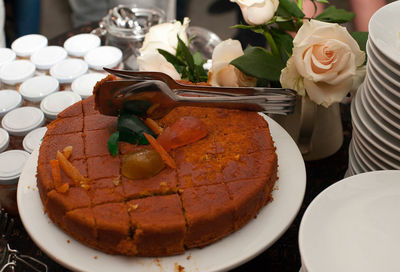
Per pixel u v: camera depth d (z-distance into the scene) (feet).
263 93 2.14
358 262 1.61
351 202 1.72
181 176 1.94
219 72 2.31
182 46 2.40
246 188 1.90
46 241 1.88
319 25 2.00
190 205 1.86
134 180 1.92
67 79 2.85
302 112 2.18
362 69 2.14
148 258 1.85
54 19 5.25
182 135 2.02
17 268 2.05
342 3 3.83
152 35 2.50
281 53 2.38
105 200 1.87
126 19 3.08
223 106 2.18
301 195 2.00
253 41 3.37
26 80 2.80
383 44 1.85
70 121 2.16
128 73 2.05
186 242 1.85
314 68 2.04
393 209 1.71
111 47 3.04
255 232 1.90
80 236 1.86
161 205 1.86
